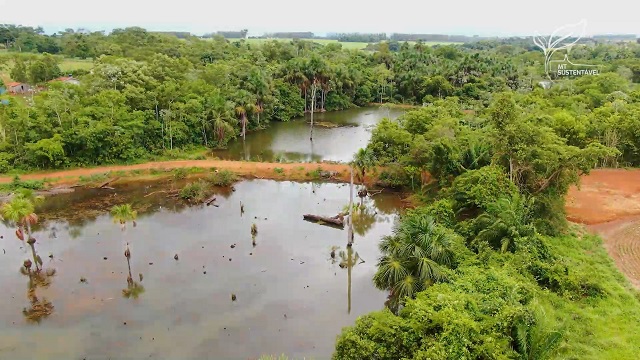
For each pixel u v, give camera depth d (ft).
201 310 98.02
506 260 97.19
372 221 147.43
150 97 219.61
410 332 67.67
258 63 337.72
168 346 87.04
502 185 121.70
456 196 127.34
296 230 138.62
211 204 158.40
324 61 336.90
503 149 129.90
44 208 153.07
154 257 119.85
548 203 125.08
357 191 173.17
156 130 211.00
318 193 171.73
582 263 107.04
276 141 252.83
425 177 168.86
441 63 408.05
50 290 104.88
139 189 172.14
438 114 192.95
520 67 406.00
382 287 95.91
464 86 361.10
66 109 193.06
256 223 142.92
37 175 178.40
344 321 95.55
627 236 126.00
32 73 302.66
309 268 116.47
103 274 111.55
